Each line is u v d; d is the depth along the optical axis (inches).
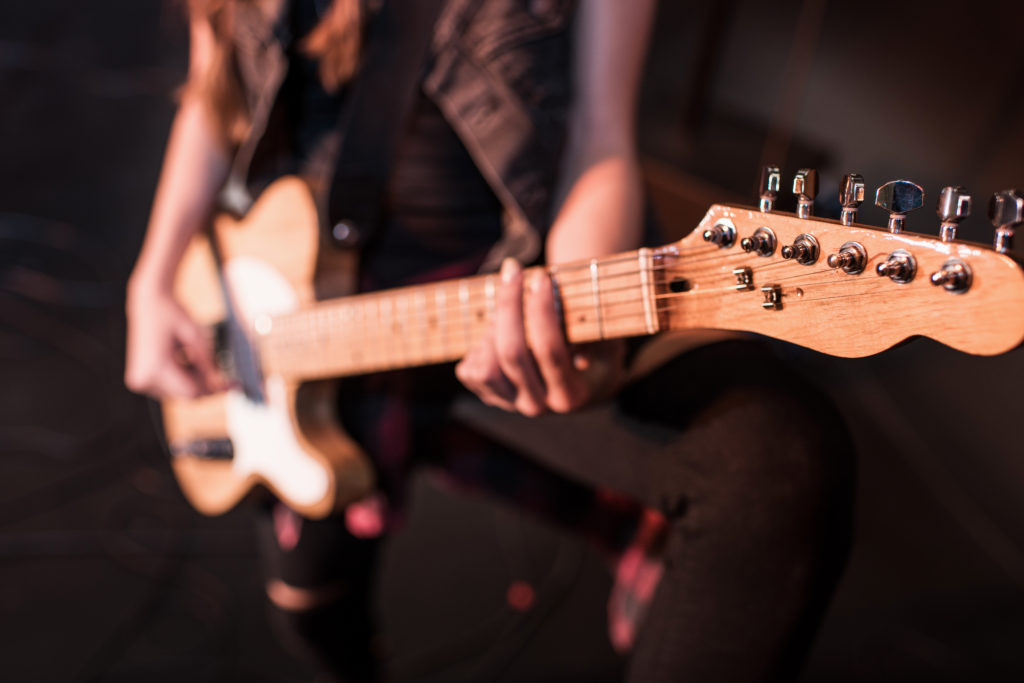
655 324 26.5
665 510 28.7
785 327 25.0
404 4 33.6
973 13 71.8
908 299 23.2
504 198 32.8
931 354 73.7
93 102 114.9
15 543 63.0
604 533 37.2
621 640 36.3
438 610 57.5
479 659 52.9
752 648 26.4
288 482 36.1
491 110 33.1
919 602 56.3
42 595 58.1
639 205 32.2
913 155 75.9
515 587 59.5
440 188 34.8
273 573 38.2
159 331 38.7
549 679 51.1
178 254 39.7
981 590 56.9
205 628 56.1
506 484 37.6
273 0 36.0
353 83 35.2
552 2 33.1
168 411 41.7
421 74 33.8
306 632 38.2
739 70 91.8
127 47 119.2
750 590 26.5
